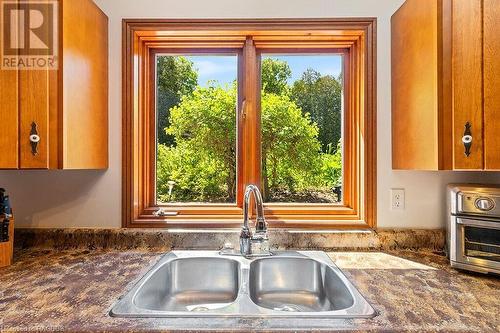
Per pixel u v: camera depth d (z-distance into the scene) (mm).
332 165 1604
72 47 1143
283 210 1543
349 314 776
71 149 1138
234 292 1224
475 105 1031
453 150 1059
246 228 1283
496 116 1013
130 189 1459
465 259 1094
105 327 717
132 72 1467
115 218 1459
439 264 1187
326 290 1171
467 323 738
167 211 1546
